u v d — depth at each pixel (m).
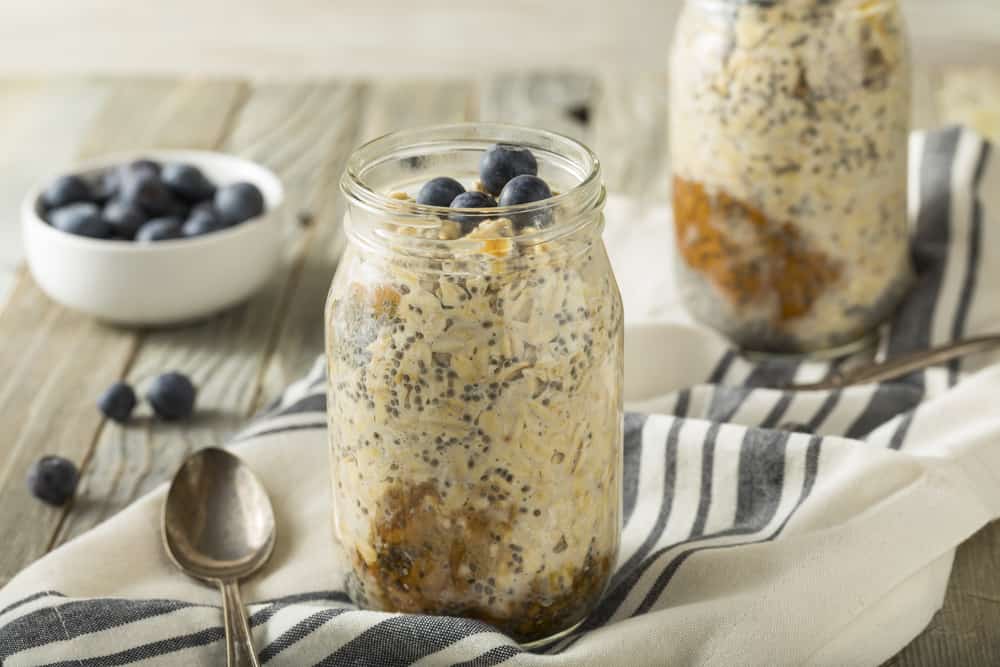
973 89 1.12
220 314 0.93
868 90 0.83
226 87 1.17
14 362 0.90
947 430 0.79
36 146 1.10
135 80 1.20
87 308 0.91
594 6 1.68
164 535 0.75
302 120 1.12
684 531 0.76
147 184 0.94
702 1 0.84
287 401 0.83
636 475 0.78
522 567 0.69
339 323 0.69
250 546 0.75
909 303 0.88
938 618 0.73
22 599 0.72
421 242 0.66
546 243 0.67
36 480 0.80
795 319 0.86
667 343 0.86
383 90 1.16
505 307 0.67
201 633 0.70
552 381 0.67
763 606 0.69
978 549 0.76
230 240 0.90
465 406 0.67
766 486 0.76
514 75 1.18
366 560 0.70
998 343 0.85
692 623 0.69
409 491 0.69
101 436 0.84
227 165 0.97
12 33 1.69
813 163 0.83
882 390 0.82
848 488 0.73
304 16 1.70
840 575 0.70
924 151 0.94
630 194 1.02
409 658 0.68
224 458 0.77
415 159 0.70
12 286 0.97
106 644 0.70
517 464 0.68
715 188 0.85
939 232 0.91
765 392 0.81
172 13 1.68
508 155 0.69
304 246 0.99
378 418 0.68
